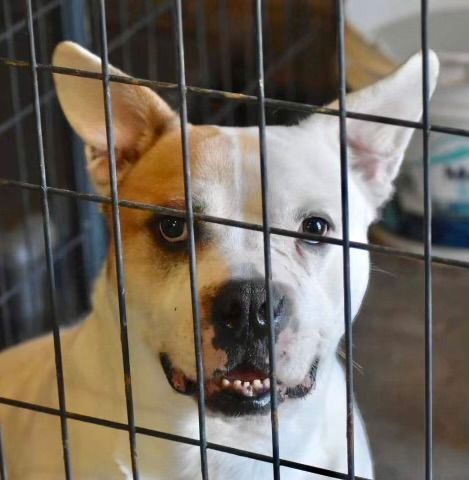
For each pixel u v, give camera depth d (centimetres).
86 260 109
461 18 134
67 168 107
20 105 111
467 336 110
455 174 121
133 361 71
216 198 68
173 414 71
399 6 132
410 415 99
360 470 78
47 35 106
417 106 73
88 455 73
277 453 58
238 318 62
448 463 93
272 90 137
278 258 67
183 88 54
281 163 69
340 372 79
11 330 111
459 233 122
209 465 74
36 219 115
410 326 113
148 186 69
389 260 125
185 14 135
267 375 63
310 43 136
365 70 121
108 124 57
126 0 127
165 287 67
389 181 77
